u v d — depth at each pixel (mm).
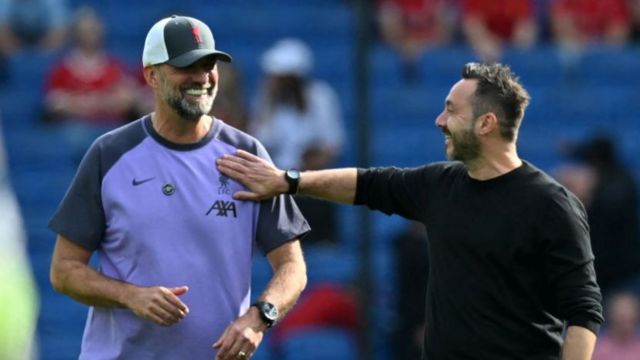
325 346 48344
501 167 25953
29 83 60719
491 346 25609
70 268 26219
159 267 26047
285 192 26812
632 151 61312
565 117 62438
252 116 56844
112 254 26406
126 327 26266
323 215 50812
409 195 26953
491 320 25656
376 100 61031
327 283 50031
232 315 26422
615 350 47094
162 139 26453
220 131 26875
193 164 26438
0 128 57875
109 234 26375
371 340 42031
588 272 25406
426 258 45500
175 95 25891
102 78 57625
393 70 62938
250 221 26703
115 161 26344
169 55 25750
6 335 21984
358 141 41844
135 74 60531
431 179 26750
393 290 48688
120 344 26297
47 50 62094
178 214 26188
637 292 49312
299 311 49094
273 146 52281
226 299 26375
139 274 26109
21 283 22312
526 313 25656
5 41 60938
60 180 55906
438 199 26422
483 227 25719
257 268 50812
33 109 59188
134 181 26234
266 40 65000
